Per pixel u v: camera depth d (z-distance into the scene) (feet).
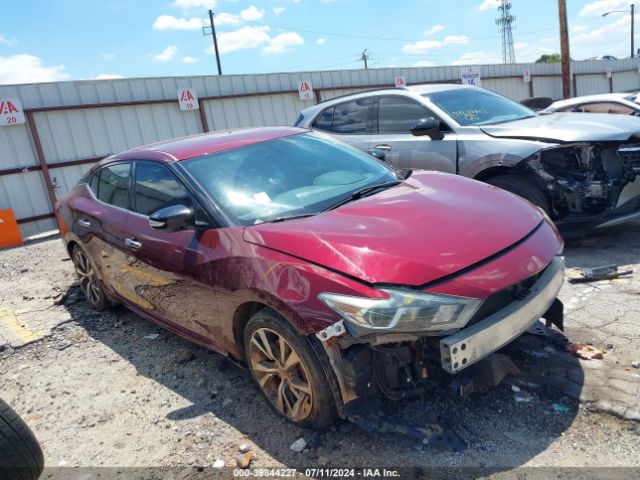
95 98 38.93
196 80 43.65
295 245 8.86
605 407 8.86
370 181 12.00
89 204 15.31
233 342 10.32
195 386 11.51
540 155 16.28
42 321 16.53
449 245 8.55
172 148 12.86
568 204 16.51
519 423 8.80
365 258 8.21
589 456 7.94
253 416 10.07
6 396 12.23
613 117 18.08
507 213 9.98
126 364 13.05
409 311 7.65
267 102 48.08
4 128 35.55
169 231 10.26
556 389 9.50
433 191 10.94
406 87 20.93
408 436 8.76
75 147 38.32
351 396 8.35
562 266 9.80
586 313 12.37
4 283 21.95
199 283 10.43
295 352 8.72
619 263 15.49
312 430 9.32
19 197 36.35
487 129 17.98
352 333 7.91
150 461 9.25
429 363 8.57
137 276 12.82
